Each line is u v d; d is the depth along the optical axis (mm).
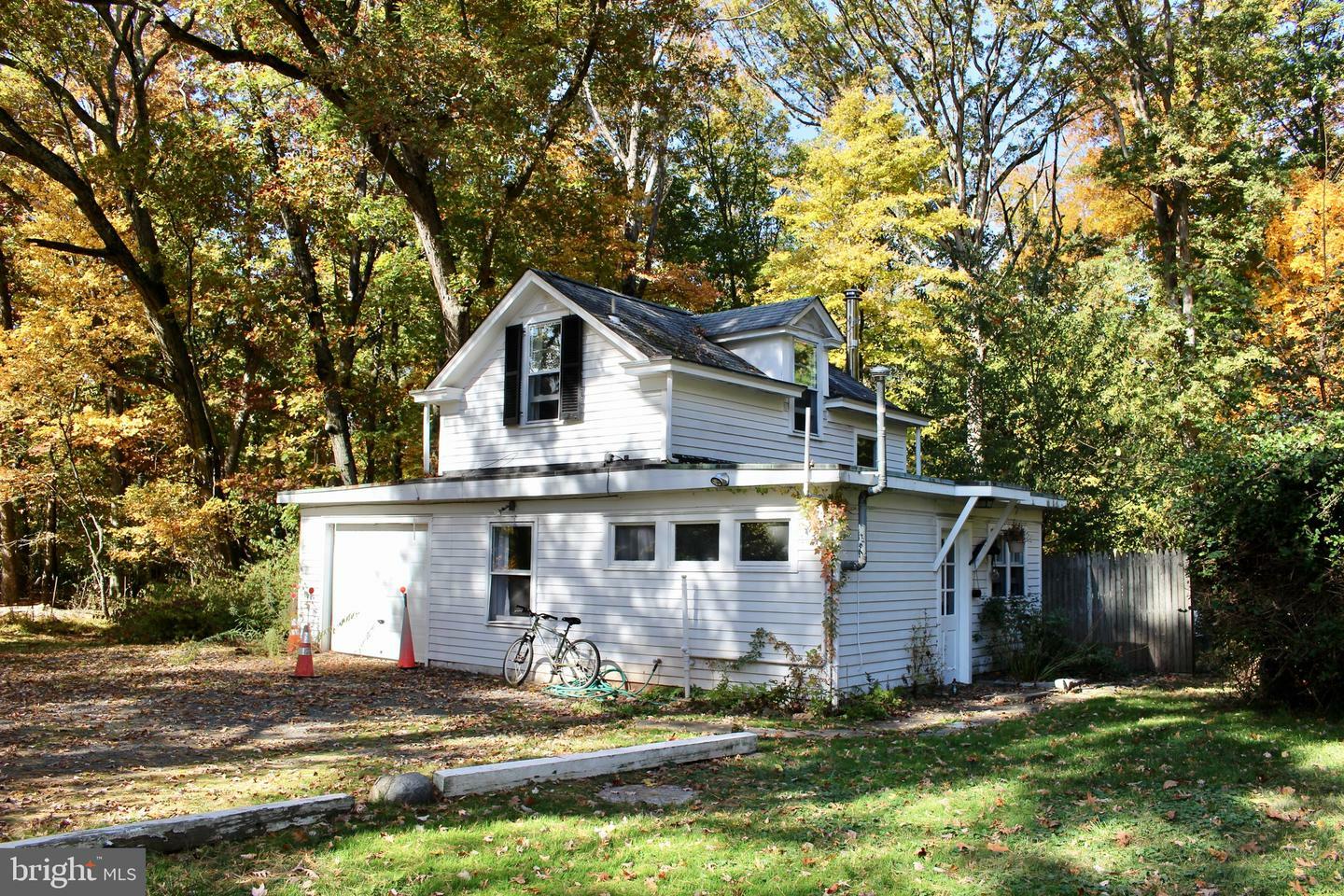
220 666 16812
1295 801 7219
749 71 34625
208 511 23469
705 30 26922
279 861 5645
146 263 24562
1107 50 28906
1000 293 24109
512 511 16062
